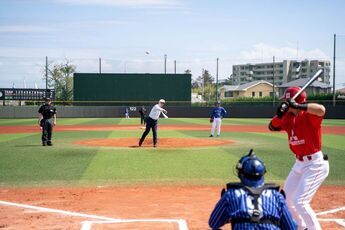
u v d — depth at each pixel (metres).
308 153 5.71
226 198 3.79
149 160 15.48
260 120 51.22
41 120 20.16
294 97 5.57
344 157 16.45
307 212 5.73
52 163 14.70
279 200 3.76
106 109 60.47
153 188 10.61
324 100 59.50
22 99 60.72
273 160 15.38
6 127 36.19
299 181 5.87
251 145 20.52
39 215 7.97
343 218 7.78
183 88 62.84
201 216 7.90
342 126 37.84
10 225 7.29
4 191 10.20
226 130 31.91
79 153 17.42
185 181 11.52
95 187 10.71
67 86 84.25
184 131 30.88
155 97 62.75
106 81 62.41
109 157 16.23
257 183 3.81
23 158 15.91
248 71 172.62
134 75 62.47
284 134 27.66
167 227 7.18
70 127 36.41
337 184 11.20
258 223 3.65
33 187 10.70
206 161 15.23
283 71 144.75
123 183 11.24
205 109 60.44
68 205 8.77
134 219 7.69
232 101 68.00
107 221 7.55
